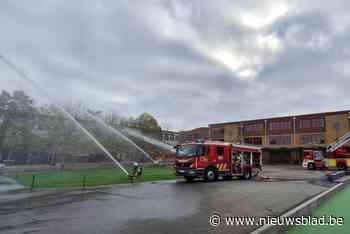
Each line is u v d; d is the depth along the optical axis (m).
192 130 75.25
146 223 6.89
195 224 6.78
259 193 12.24
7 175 20.95
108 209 8.65
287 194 11.95
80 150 32.81
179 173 18.08
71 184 14.85
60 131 32.69
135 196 11.38
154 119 49.09
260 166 22.47
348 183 15.70
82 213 8.08
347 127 45.28
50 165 30.80
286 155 52.69
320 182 17.78
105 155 33.78
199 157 17.88
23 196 11.41
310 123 49.94
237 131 60.50
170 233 6.04
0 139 32.56
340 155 33.38
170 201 10.12
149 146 38.19
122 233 6.04
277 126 54.41
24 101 33.66
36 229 6.38
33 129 33.00
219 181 18.61
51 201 10.16
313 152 36.41
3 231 6.23
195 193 12.25
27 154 32.53
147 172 25.09
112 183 15.57
